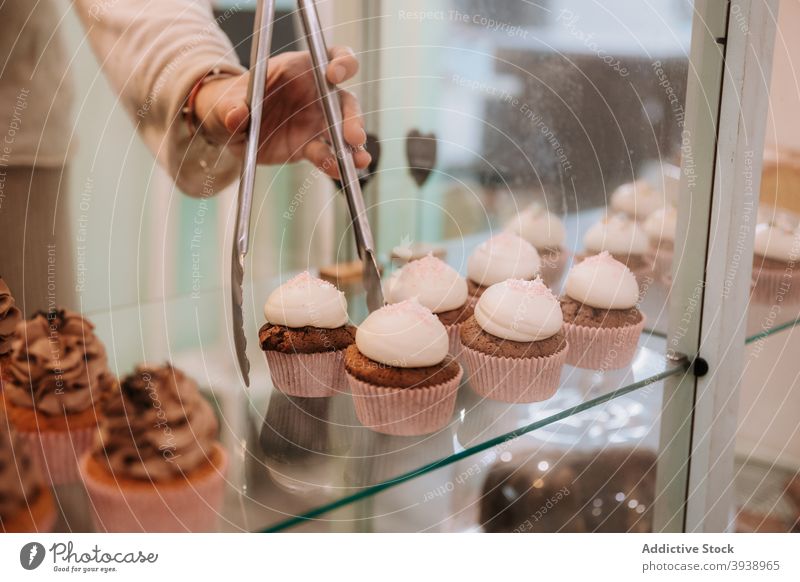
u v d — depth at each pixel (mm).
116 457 493
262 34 541
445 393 605
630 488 719
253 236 669
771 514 788
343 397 646
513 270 716
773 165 726
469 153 748
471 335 668
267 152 637
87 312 545
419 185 740
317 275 725
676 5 669
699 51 662
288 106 636
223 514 496
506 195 750
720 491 744
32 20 520
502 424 626
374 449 574
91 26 542
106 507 487
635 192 709
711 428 726
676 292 713
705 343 712
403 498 620
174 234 596
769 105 672
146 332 555
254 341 628
